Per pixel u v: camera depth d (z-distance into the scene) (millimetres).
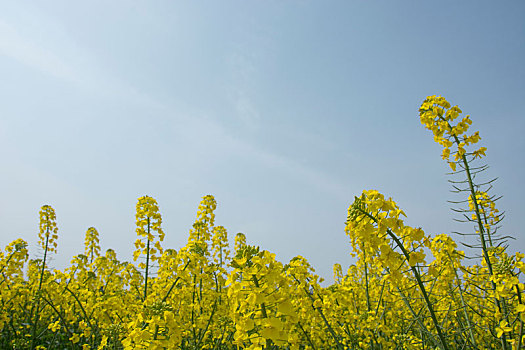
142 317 4098
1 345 8602
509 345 4270
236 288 3402
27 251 9820
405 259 3766
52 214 10008
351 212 3811
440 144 5105
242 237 11219
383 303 7234
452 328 6383
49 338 9031
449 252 5766
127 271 11594
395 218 3746
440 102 5227
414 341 5699
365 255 6684
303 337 6285
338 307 6582
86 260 12266
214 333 7160
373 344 6027
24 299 9586
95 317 7637
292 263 6324
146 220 7508
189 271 6840
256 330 3596
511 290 4234
